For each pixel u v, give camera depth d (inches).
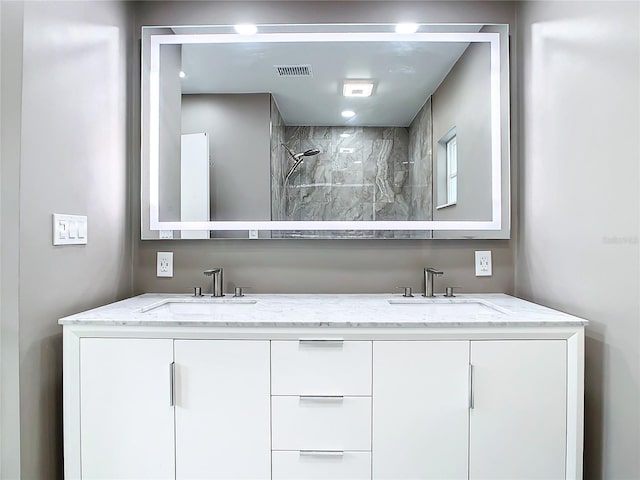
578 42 58.0
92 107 64.1
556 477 54.3
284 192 76.7
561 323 53.4
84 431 55.1
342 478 54.6
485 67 75.7
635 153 47.9
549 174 65.9
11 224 49.5
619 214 50.6
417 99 76.4
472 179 76.0
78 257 61.2
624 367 50.3
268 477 54.8
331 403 54.5
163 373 54.7
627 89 48.9
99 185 66.4
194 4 77.9
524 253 74.2
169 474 55.1
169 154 76.7
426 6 77.4
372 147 76.7
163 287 78.2
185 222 76.5
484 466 54.3
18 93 49.2
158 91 76.5
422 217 76.4
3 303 49.8
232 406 54.6
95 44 64.8
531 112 71.6
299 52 76.4
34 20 51.1
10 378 49.9
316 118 76.8
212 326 54.2
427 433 54.4
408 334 54.2
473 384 54.1
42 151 53.0
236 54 76.5
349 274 77.6
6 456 50.3
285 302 68.9
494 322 53.5
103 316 56.2
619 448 51.3
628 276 49.3
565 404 54.2
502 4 77.1
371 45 76.2
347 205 76.7
